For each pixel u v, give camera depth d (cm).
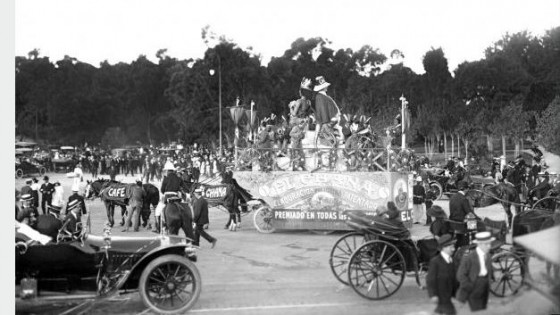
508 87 6631
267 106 7025
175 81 8094
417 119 6438
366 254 1252
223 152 5547
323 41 9512
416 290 1306
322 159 2230
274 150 2278
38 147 8262
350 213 1303
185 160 5109
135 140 10012
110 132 9469
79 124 9594
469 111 6178
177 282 1135
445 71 7619
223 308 1162
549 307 1052
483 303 1025
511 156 5484
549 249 815
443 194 3281
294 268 1559
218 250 1841
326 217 2178
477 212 2828
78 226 1434
